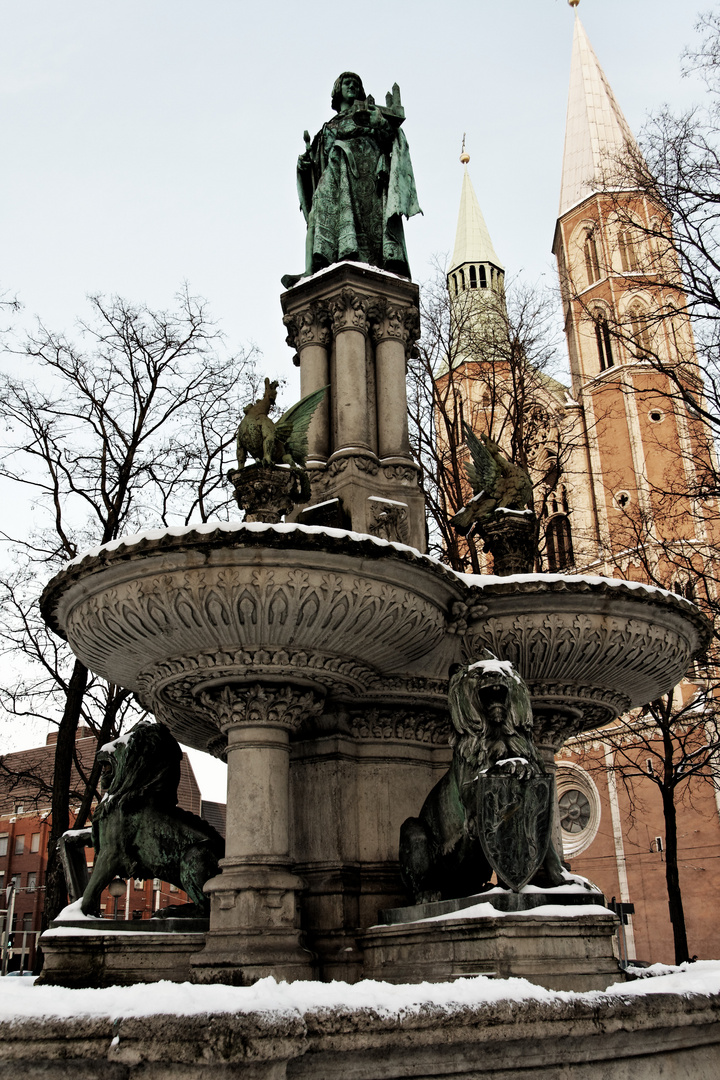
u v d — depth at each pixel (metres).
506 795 5.15
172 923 6.07
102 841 6.54
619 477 45.06
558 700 7.28
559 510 42.41
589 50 54.88
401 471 7.94
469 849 5.52
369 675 6.25
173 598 5.37
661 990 4.61
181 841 6.51
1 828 46.09
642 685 7.46
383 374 8.31
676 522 18.91
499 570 8.29
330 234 8.96
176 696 6.30
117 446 16.80
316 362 8.39
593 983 4.90
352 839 6.45
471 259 47.56
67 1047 3.49
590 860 39.94
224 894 5.53
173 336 17.25
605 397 47.16
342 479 7.74
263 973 5.15
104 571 5.47
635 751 37.59
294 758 6.71
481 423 24.73
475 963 4.84
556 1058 4.08
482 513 8.56
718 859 36.94
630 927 38.09
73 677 14.88
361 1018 3.58
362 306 8.36
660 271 15.45
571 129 52.16
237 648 5.65
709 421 16.27
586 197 48.72
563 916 4.95
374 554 5.36
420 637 6.05
